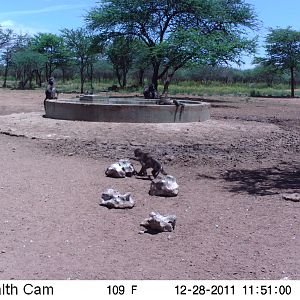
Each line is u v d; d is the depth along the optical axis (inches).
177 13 1603.1
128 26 1606.8
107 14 1590.8
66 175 420.8
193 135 660.7
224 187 404.2
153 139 623.8
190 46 1454.2
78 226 286.8
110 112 703.7
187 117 746.2
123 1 1567.4
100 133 641.6
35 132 652.7
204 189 395.5
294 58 2311.8
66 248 250.8
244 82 4040.4
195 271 227.5
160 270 227.3
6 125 715.4
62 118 737.0
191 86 2903.5
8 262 229.8
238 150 588.4
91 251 248.7
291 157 566.6
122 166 427.2
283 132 778.8
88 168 458.0
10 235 265.6
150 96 935.0
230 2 1624.0
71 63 3009.4
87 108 710.5
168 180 370.0
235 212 327.6
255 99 1910.7
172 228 287.4
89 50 1779.0
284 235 281.3
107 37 1660.9
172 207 336.8
